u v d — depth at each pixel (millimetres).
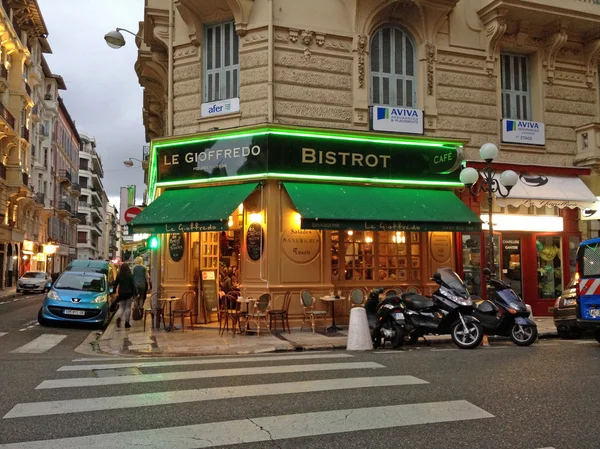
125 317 13453
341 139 13078
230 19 13688
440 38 14758
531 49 15820
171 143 13547
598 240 9781
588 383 6387
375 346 10336
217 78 13750
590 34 16172
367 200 12805
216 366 7574
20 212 39312
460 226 13016
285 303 12227
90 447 4195
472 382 6418
